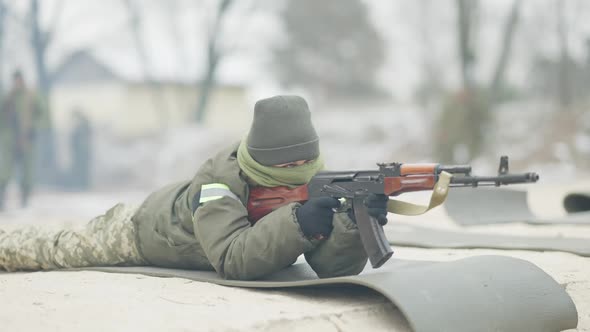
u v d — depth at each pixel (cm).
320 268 438
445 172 379
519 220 871
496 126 2406
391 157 2917
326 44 4838
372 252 400
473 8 2348
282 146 434
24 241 530
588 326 428
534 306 404
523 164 2300
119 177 2942
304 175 440
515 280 413
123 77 3841
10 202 1872
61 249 521
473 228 829
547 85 3800
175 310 383
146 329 352
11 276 506
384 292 369
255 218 456
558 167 2223
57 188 2856
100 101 3888
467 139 1933
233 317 370
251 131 444
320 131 3503
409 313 358
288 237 415
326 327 372
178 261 494
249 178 450
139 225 505
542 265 558
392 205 407
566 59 3353
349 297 416
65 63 3378
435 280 388
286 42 4772
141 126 3794
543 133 2431
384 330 379
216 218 445
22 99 1570
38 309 389
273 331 361
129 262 519
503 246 646
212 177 460
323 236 420
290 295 420
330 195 420
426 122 3105
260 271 432
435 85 4434
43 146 3002
